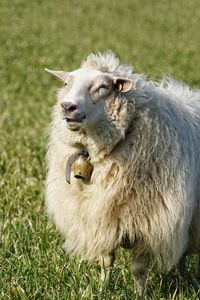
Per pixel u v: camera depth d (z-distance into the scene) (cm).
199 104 1355
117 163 1190
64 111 1129
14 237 1497
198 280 1450
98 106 1157
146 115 1190
